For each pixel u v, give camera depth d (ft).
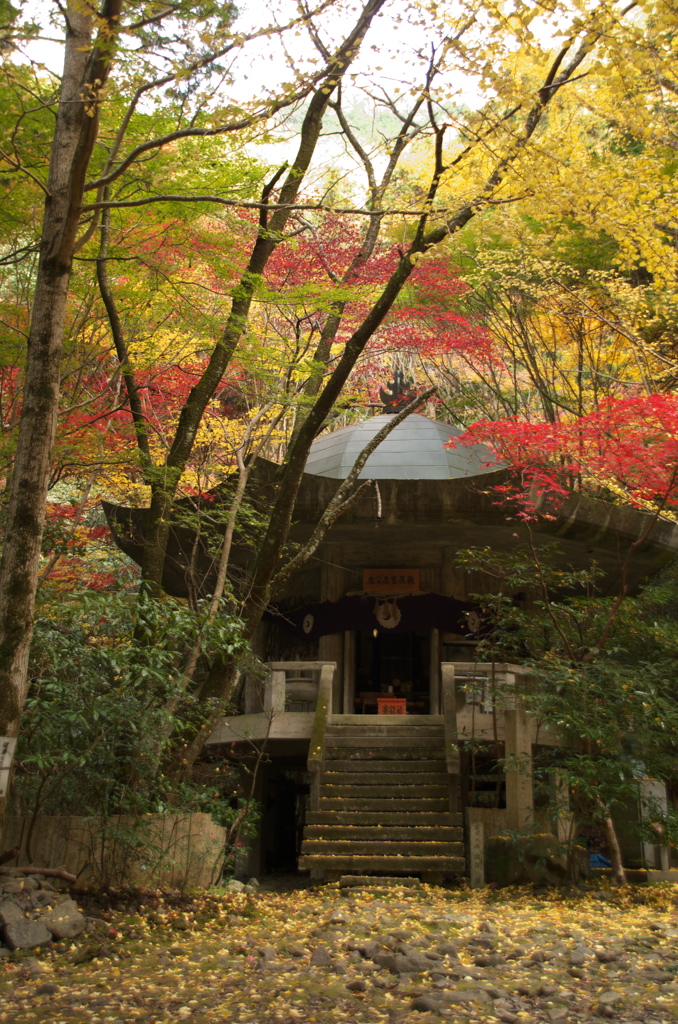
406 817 33.68
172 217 30.25
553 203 25.55
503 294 46.75
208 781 35.09
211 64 20.71
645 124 24.20
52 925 19.89
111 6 20.66
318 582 47.73
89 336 35.76
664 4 21.58
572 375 54.65
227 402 53.88
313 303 31.99
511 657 37.11
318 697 38.04
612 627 34.01
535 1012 16.40
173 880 26.05
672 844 31.42
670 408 30.55
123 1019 15.58
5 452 28.68
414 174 42.47
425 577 46.21
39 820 23.35
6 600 20.94
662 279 31.89
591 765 29.30
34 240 30.37
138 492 50.08
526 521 35.12
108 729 23.82
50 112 26.99
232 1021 15.64
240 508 37.58
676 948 20.93
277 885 37.58
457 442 45.88
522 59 24.82
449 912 25.48
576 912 26.22
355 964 19.38
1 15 22.67
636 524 40.47
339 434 49.62
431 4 21.50
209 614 26.13
